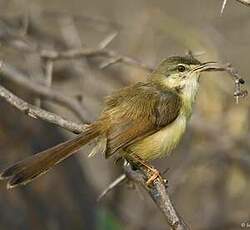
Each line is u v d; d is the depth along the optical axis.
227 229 15.50
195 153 14.86
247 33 16.45
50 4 17.22
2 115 14.02
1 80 13.96
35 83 13.03
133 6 16.61
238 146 14.55
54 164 9.48
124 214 15.55
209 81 14.48
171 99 10.65
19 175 9.25
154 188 9.34
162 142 10.55
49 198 13.97
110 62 12.74
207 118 14.54
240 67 15.72
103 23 15.77
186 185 15.50
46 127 14.45
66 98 12.97
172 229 9.01
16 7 15.94
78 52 13.29
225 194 15.39
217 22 16.64
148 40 15.30
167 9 16.77
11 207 13.62
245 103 14.50
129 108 10.34
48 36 16.12
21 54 14.74
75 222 14.12
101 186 17.00
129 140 10.12
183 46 15.39
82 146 9.80
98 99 15.23
